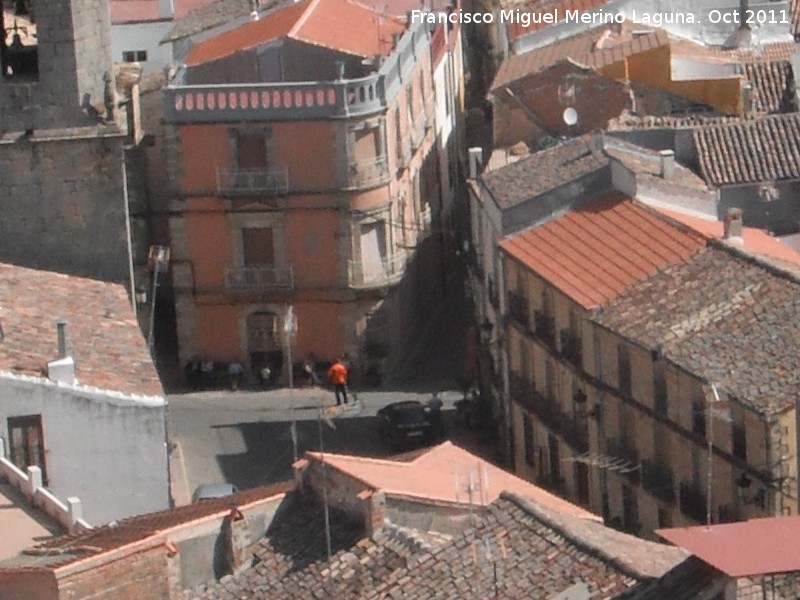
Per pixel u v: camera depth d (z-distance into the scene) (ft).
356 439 327.67
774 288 266.77
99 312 259.60
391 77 357.00
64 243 270.67
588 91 346.95
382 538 189.57
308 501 197.67
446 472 207.92
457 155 426.92
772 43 382.63
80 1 264.11
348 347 354.54
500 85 351.05
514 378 309.22
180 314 354.33
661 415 266.77
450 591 180.34
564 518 187.73
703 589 159.22
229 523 191.93
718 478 255.70
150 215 357.61
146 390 238.07
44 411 231.71
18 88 265.54
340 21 372.38
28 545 207.00
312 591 186.80
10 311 252.83
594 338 279.69
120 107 269.64
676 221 291.17
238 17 398.01
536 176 312.29
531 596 176.24
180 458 320.91
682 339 264.11
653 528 271.90
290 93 346.33
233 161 348.79
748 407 246.27
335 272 352.69
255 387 353.31
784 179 314.14
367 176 350.02
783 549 157.58
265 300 352.90
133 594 179.22
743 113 343.46
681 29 382.63
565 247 297.74
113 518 235.40
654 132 319.47
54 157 268.00
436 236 392.06
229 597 189.47
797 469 245.65
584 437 286.25
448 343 371.15
